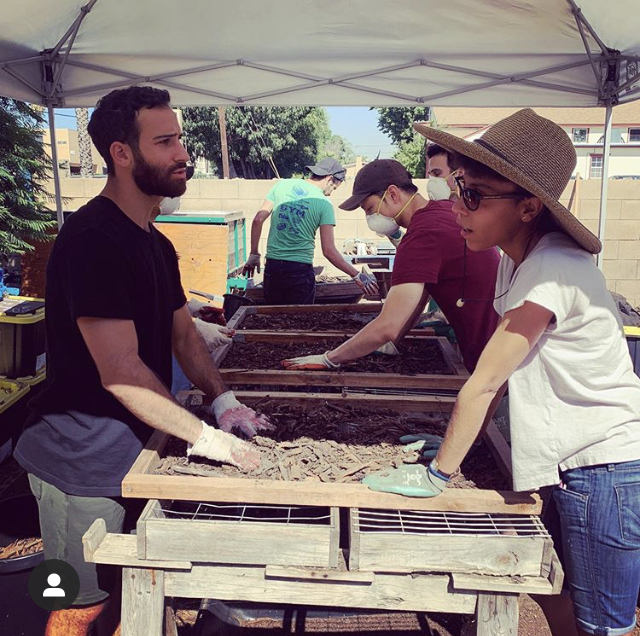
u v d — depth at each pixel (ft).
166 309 7.01
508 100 17.85
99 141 6.21
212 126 90.89
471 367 8.56
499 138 4.99
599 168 95.40
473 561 5.11
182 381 11.37
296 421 7.10
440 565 5.13
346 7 12.92
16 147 31.14
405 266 8.08
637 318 14.16
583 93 17.08
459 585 5.09
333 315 12.39
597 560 5.52
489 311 8.47
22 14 12.55
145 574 5.36
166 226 23.66
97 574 6.57
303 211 17.89
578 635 6.10
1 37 13.52
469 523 5.49
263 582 5.32
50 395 6.47
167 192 6.33
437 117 92.73
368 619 8.67
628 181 32.37
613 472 5.32
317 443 6.48
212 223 23.85
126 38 14.56
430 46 15.23
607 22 13.57
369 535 5.07
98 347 5.81
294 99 18.17
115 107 6.09
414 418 7.27
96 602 6.68
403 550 5.10
